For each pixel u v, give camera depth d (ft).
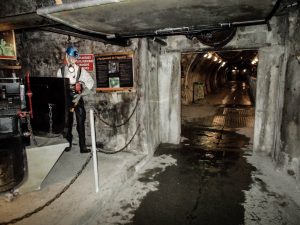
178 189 15.43
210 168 18.72
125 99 20.40
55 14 9.61
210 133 29.14
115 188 14.62
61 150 13.58
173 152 22.57
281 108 17.10
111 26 12.30
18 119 12.68
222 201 13.88
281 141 16.63
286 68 15.98
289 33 15.61
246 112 42.57
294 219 12.05
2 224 9.99
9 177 12.48
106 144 21.49
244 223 11.79
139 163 18.70
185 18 11.05
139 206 13.50
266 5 9.19
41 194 13.34
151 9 9.36
